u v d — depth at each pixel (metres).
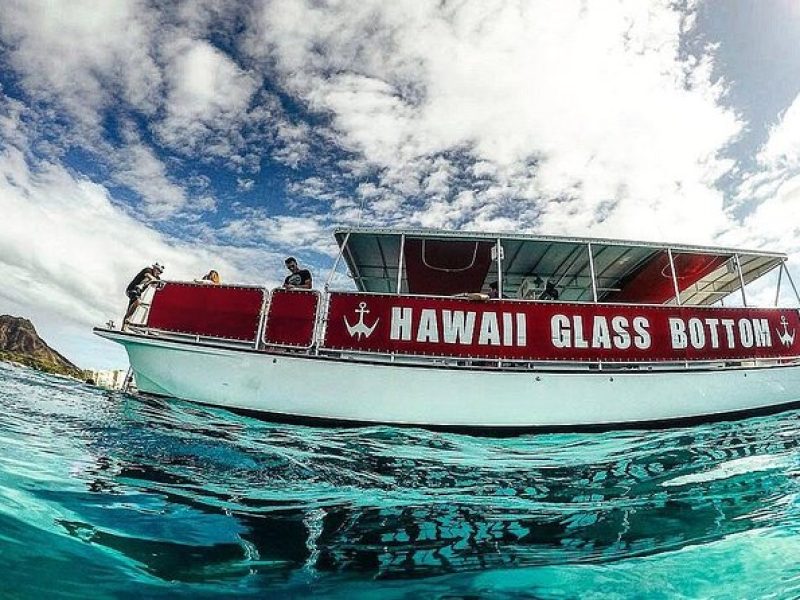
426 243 11.64
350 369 9.83
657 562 4.96
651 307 10.63
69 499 5.27
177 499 5.75
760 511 6.15
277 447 8.21
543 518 6.00
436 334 10.14
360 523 5.69
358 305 10.31
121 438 7.66
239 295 10.41
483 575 4.68
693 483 7.14
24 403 9.48
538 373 9.81
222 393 9.94
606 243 11.20
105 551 4.48
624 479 7.40
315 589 4.34
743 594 4.46
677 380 10.16
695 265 12.56
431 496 6.66
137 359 10.38
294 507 5.97
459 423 9.57
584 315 10.42
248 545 4.95
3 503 4.83
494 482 7.29
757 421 10.23
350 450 8.44
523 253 12.09
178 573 4.35
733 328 10.84
